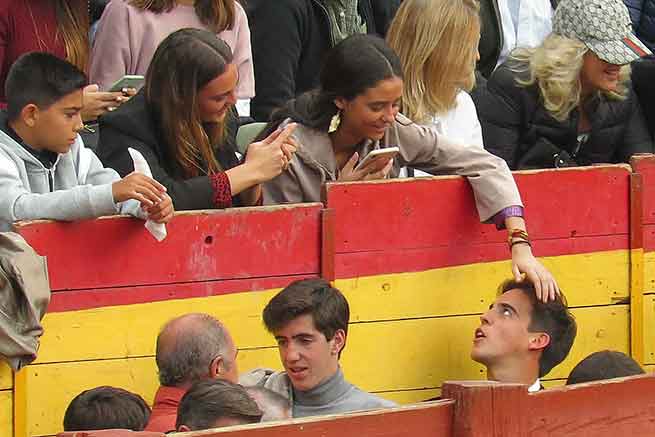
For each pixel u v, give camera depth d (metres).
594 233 24.64
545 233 24.34
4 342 19.55
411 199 23.19
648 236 25.05
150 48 26.44
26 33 25.23
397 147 23.25
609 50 26.53
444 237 23.52
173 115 22.17
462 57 25.06
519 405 17.23
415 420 16.64
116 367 21.39
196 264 21.73
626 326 25.06
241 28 27.12
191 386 17.69
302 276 22.47
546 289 22.83
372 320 23.16
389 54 22.70
